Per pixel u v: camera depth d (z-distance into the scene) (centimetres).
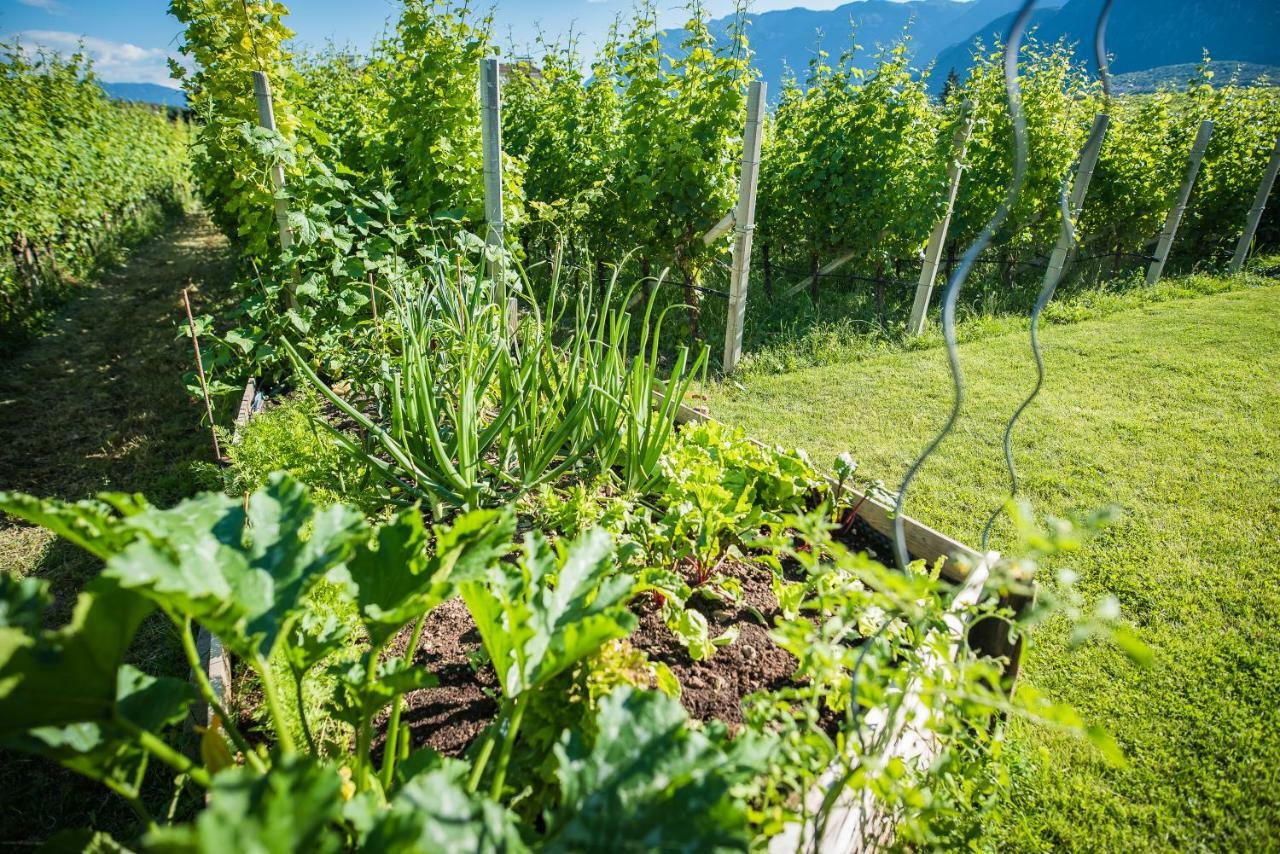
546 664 132
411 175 587
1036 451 443
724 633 210
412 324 300
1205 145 869
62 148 1007
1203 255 1109
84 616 104
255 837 80
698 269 660
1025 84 822
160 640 279
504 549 138
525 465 284
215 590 119
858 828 167
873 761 126
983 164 840
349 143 754
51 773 223
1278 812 207
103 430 500
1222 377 564
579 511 240
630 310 734
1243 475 409
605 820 107
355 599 142
